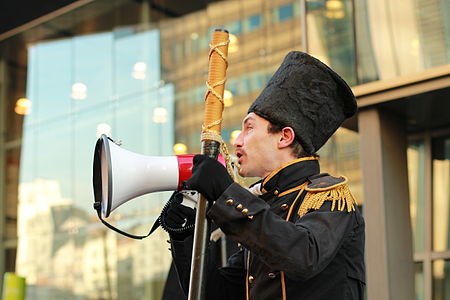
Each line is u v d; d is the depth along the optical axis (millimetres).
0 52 15508
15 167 15141
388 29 7105
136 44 13422
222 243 2910
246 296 2295
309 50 7500
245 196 2018
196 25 12570
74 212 14172
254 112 2334
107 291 13203
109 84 13820
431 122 7648
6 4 13750
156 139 12852
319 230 2057
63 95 14617
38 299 14250
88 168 14180
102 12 13867
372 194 7086
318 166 2357
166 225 2412
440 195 7863
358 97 7160
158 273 12445
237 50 11547
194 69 12547
